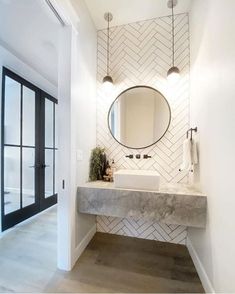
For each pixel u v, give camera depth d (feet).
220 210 4.00
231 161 3.51
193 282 5.06
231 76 3.54
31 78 9.66
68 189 5.44
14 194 8.63
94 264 5.74
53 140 11.70
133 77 7.60
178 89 7.17
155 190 5.62
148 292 4.67
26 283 4.89
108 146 7.79
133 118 7.59
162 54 7.30
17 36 7.06
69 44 5.47
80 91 6.24
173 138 7.22
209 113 4.79
